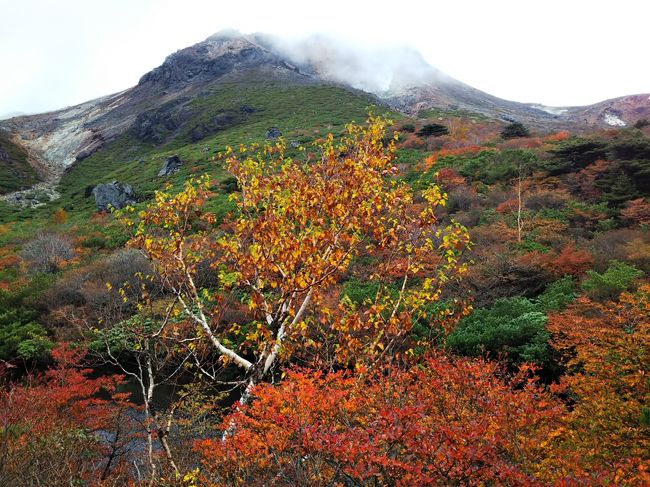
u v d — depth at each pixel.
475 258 21.44
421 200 27.77
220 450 5.84
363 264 22.44
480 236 24.72
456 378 6.17
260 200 8.16
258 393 6.06
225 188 41.91
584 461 5.84
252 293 7.66
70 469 7.80
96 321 19.75
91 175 83.44
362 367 6.42
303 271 7.27
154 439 10.16
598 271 18.91
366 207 7.41
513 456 5.27
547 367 13.88
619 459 6.16
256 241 7.77
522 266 19.75
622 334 8.86
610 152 32.12
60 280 24.47
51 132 129.25
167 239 8.12
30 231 40.66
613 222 25.05
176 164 61.22
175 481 6.68
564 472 4.99
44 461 7.89
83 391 11.84
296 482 4.91
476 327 15.81
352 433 4.86
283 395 5.46
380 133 8.02
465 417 5.63
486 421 5.39
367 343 7.93
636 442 6.58
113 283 23.08
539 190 30.12
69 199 64.00
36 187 75.62
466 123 75.62
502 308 17.27
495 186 33.56
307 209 7.63
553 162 34.62
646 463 5.34
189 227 8.12
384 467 4.61
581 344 11.64
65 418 10.59
